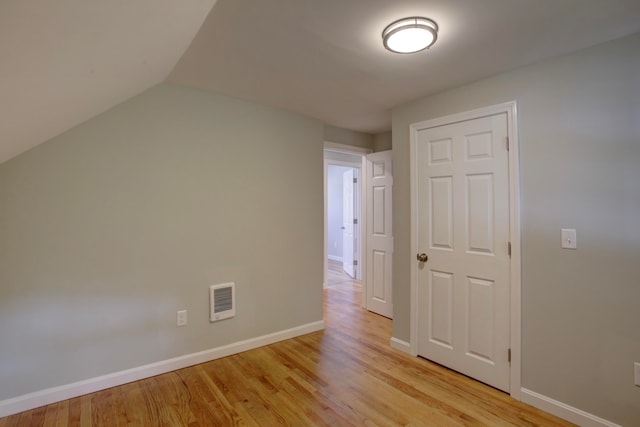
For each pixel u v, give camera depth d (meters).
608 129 1.80
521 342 2.12
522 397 2.11
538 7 1.48
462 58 2.01
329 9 1.50
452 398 2.14
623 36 1.74
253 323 2.91
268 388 2.24
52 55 1.12
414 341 2.76
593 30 1.68
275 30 1.69
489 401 2.11
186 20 1.44
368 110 3.09
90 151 2.15
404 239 2.86
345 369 2.52
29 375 1.97
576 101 1.91
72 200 2.10
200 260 2.61
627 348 1.73
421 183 2.72
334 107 3.01
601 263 1.82
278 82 2.43
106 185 2.21
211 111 2.65
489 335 2.29
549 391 2.00
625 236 1.74
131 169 2.30
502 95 2.21
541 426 1.86
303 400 2.10
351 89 2.54
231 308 2.75
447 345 2.54
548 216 2.01
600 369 1.82
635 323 1.71
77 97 1.65
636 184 1.71
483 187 2.32
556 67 1.98
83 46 1.19
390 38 1.68
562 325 1.96
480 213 2.34
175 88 2.48
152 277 2.39
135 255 2.32
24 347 1.96
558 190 1.97
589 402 1.85
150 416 1.92
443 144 2.56
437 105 2.61
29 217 1.97
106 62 1.45
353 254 5.75
